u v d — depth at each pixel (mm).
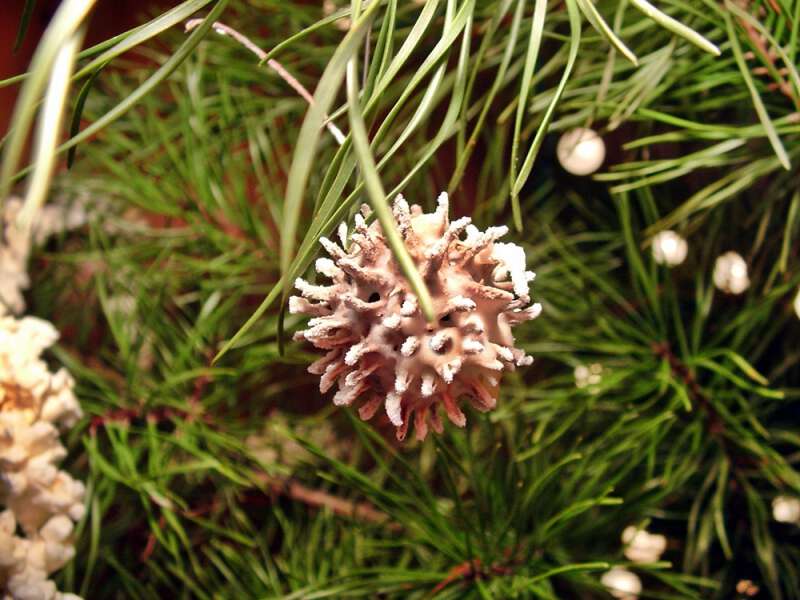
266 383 215
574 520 177
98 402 194
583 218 219
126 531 191
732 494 191
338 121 200
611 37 83
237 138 211
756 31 145
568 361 195
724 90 167
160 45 235
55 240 227
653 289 182
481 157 223
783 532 191
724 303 197
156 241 212
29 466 155
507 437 193
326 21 93
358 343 89
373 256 88
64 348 214
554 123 157
